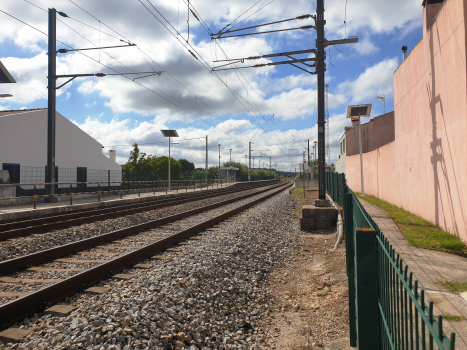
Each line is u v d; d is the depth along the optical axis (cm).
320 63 1402
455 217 850
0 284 567
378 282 277
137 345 357
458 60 805
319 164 1394
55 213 1516
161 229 1134
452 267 590
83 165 3303
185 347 390
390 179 1720
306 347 413
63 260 721
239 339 448
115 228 1167
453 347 108
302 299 593
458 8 796
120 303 445
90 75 1848
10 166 2420
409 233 887
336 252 866
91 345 348
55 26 1922
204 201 2291
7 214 1262
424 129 1117
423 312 147
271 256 866
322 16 1386
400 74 1459
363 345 275
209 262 677
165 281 554
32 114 2670
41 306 452
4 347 358
